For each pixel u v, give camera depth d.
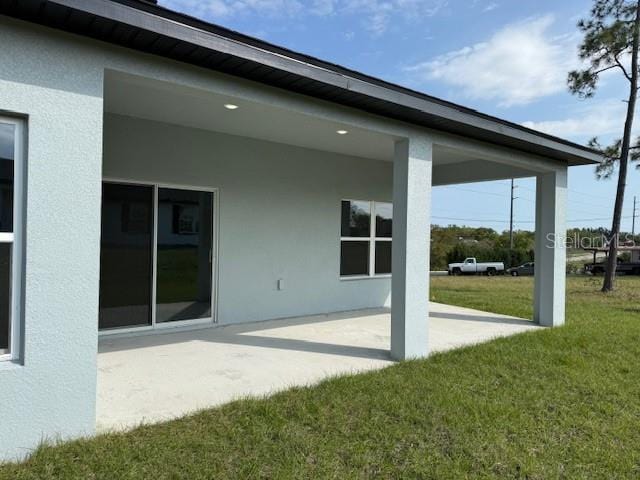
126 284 5.89
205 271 6.63
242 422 3.26
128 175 5.74
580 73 13.83
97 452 2.75
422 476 2.70
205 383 4.11
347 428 3.27
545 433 3.37
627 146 13.85
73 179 2.91
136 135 5.78
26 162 2.77
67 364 2.90
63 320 2.88
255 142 6.98
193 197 6.46
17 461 2.66
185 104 4.97
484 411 3.67
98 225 3.02
